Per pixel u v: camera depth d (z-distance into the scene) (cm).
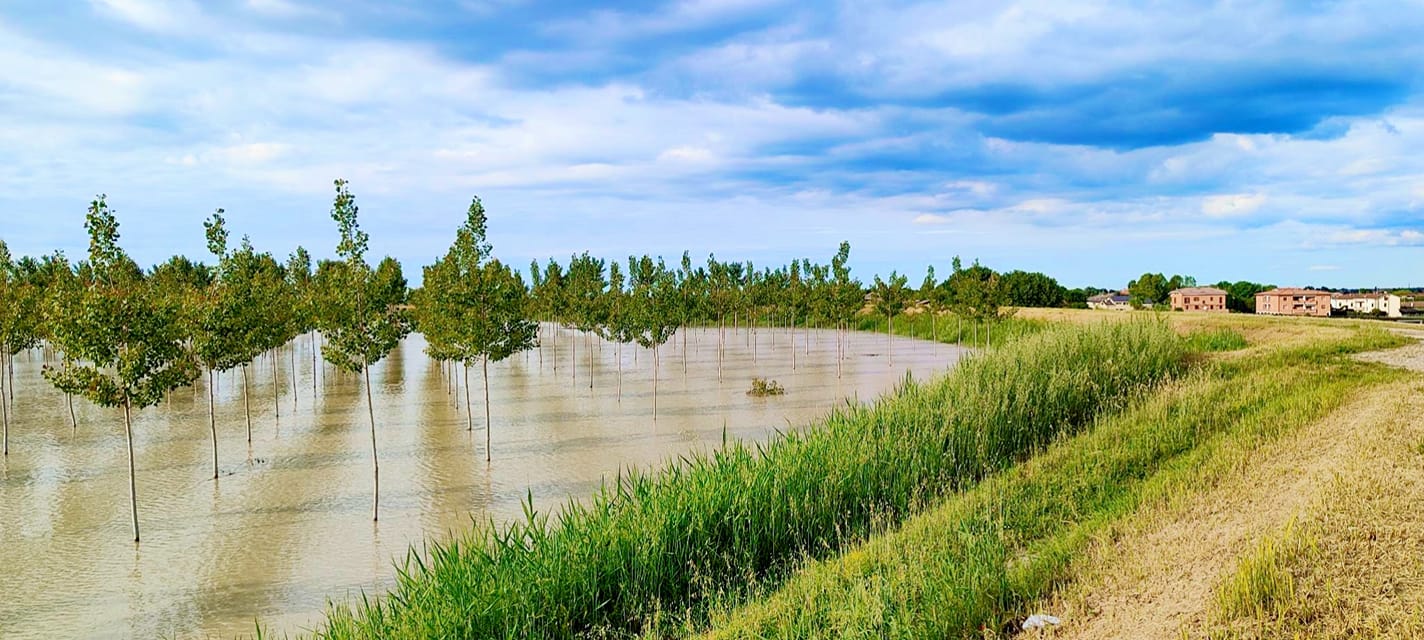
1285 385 1686
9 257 3859
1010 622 829
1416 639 611
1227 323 3281
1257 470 1126
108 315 1656
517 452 2428
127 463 2328
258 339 2698
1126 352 2092
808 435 1658
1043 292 10762
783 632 845
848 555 1091
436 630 919
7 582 1422
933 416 1647
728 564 1095
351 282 2045
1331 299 10481
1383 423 1192
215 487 2052
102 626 1247
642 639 952
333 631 1016
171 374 1764
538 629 970
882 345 6322
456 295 2394
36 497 1969
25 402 3459
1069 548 988
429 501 1906
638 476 1616
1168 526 987
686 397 3547
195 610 1300
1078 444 1501
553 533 1180
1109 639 731
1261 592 716
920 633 789
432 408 3306
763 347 6338
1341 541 782
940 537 1055
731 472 1341
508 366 4956
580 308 4803
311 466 2273
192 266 5522
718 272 7294
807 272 6938
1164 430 1482
